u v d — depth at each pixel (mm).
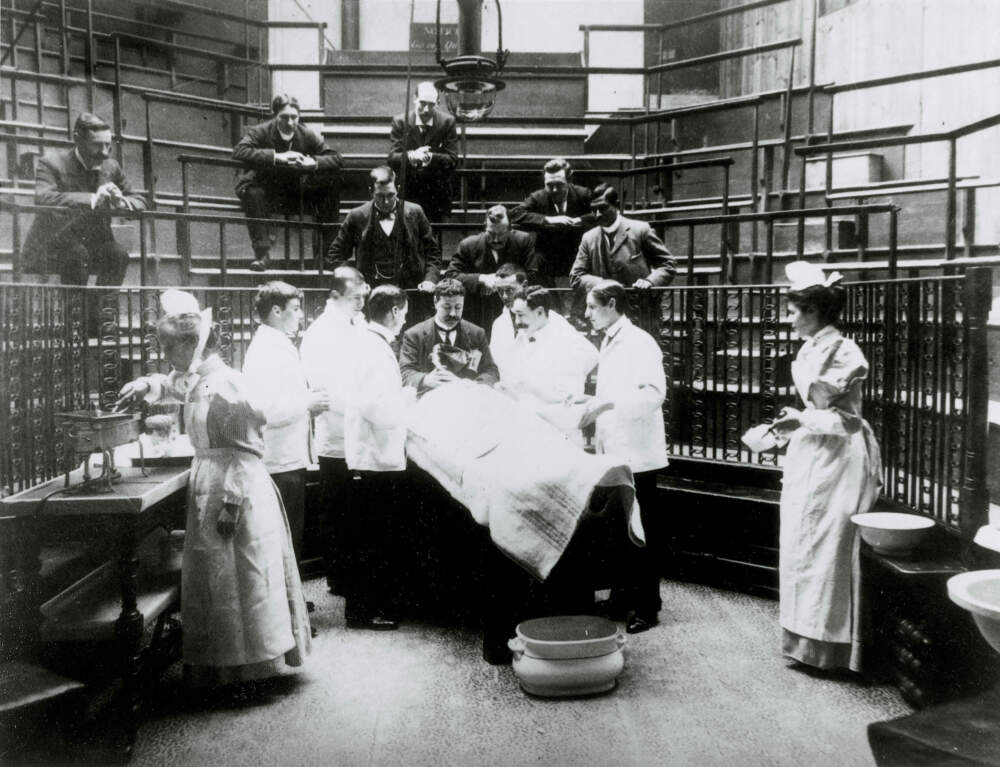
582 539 3928
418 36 9906
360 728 3291
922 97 7668
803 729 3240
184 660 3494
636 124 8633
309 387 4766
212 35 9594
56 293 3701
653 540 4336
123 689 3074
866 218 6164
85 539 3139
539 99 9398
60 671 3242
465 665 3895
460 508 4297
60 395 3729
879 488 3906
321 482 4984
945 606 3242
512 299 5055
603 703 3484
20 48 8125
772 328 5516
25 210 5129
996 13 6902
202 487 3504
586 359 4746
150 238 7293
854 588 3613
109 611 3270
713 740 3160
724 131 9297
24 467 3373
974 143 7008
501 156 8938
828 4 8719
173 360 3566
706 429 5332
